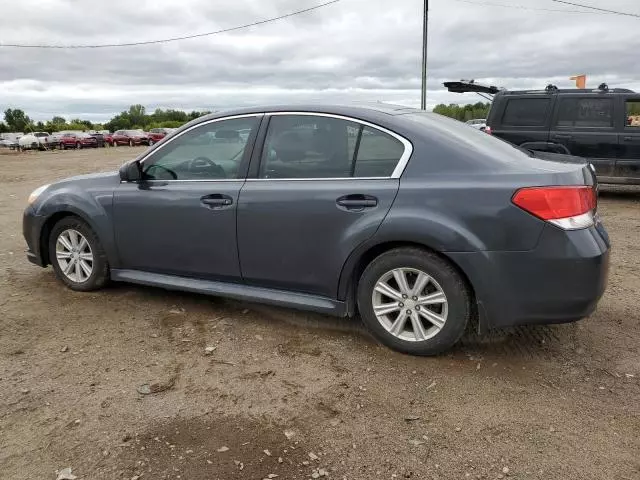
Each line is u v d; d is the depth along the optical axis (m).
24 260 5.91
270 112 3.89
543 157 3.84
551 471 2.47
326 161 3.66
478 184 3.22
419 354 3.51
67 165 23.44
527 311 3.21
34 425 2.83
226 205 3.88
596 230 3.28
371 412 2.94
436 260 3.33
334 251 3.57
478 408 2.96
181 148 4.18
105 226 4.43
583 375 3.31
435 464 2.52
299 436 2.73
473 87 11.34
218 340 3.82
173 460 2.55
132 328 4.02
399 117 3.61
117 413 2.93
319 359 3.53
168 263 4.25
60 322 4.13
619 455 2.57
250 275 3.93
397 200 3.37
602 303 4.48
